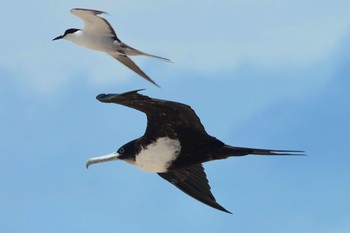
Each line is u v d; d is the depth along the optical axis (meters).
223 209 17.64
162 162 16.92
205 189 17.73
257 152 16.42
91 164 17.48
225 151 16.59
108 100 15.84
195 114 16.39
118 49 21.61
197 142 16.66
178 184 17.84
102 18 21.48
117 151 17.41
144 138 16.92
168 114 16.47
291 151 16.31
